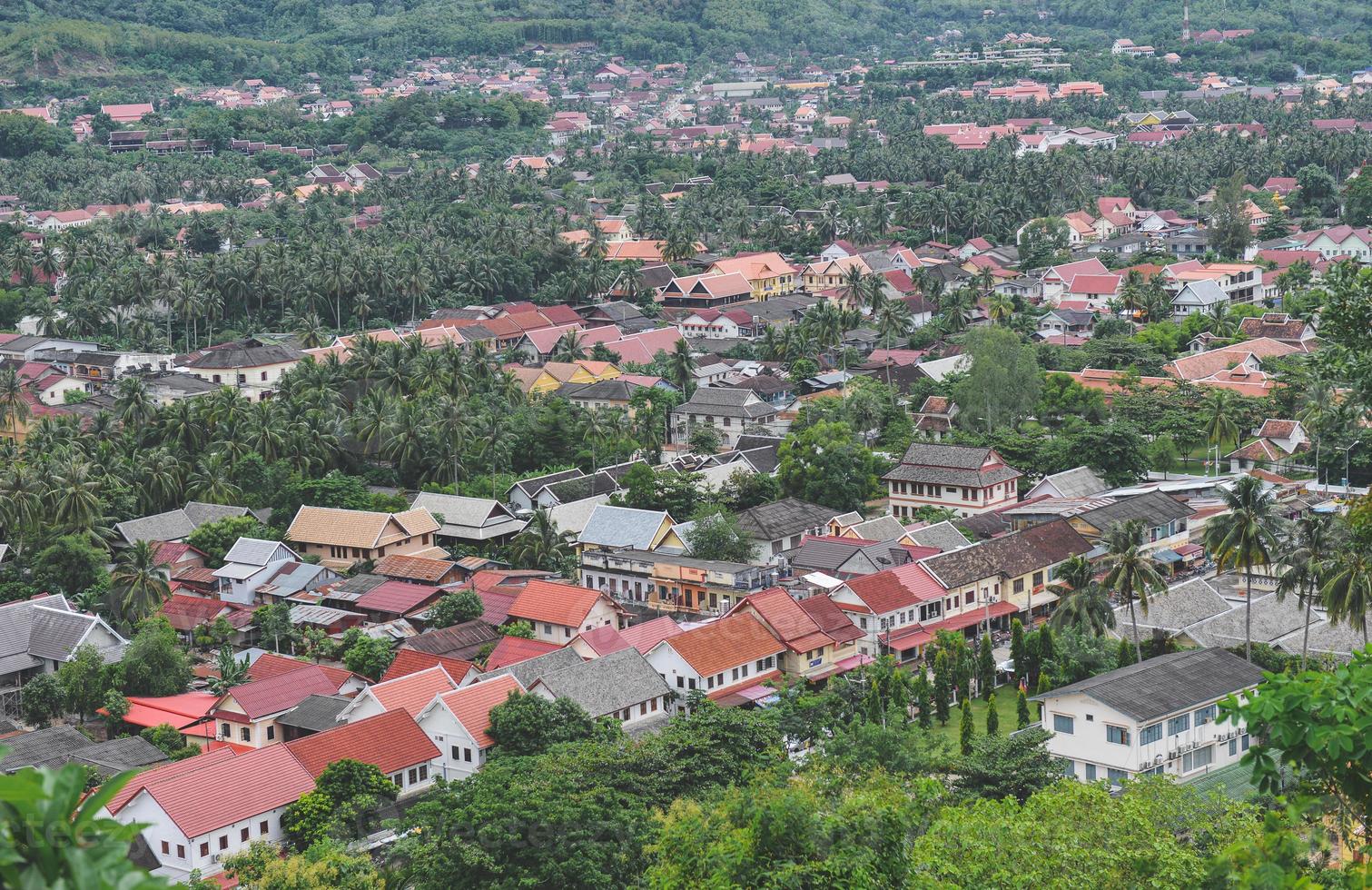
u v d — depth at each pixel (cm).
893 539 17262
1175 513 17688
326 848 9956
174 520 18888
